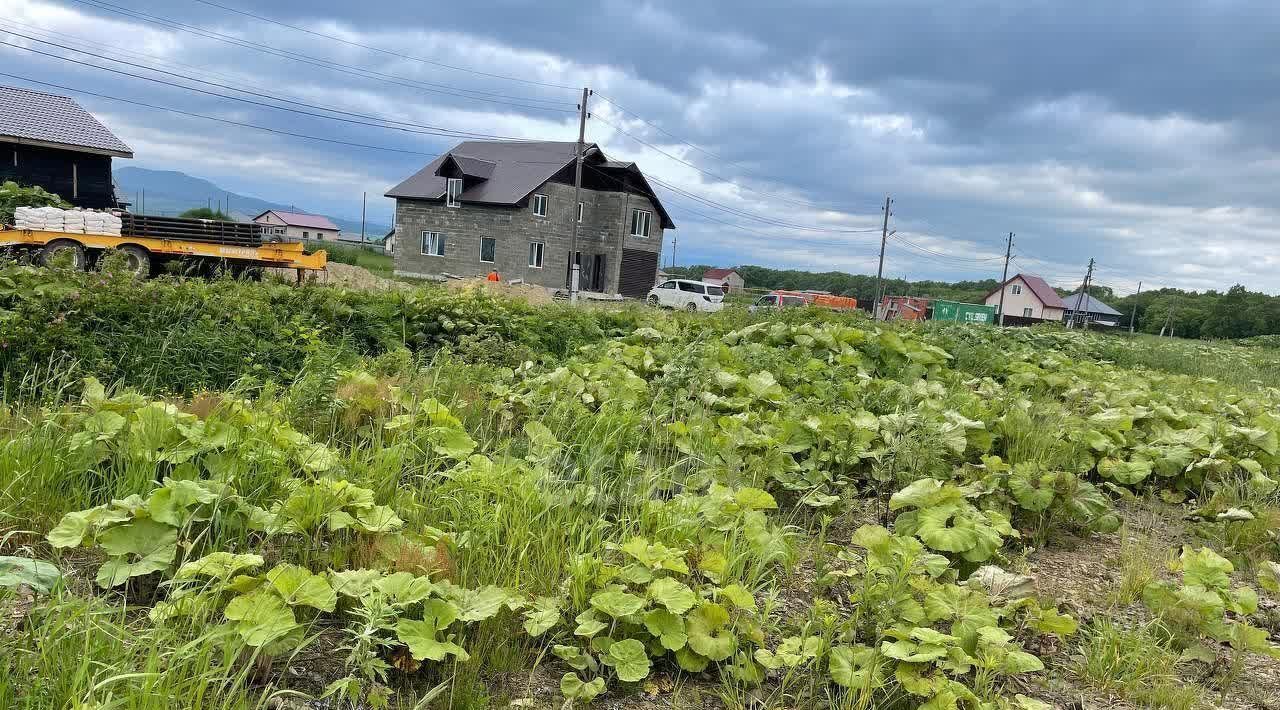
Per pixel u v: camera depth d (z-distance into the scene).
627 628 2.74
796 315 14.08
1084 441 5.18
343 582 2.50
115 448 3.41
